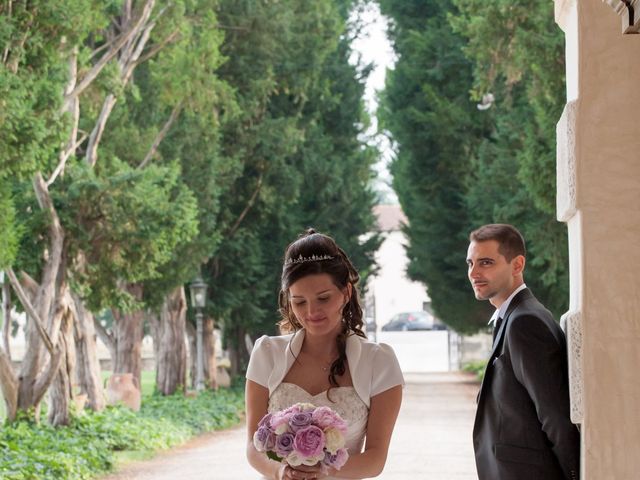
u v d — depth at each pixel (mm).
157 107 23219
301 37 28547
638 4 3746
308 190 33875
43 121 12328
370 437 4250
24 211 15953
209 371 30953
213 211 23828
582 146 4660
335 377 4281
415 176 34250
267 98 27891
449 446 17047
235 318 30656
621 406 4539
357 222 37125
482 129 32438
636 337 4566
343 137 36875
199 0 21328
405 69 34125
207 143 23781
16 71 12641
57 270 16047
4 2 12203
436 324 74562
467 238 33938
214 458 15844
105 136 21484
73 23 13336
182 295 27906
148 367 49688
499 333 5090
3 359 16047
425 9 35781
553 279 22375
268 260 32156
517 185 25484
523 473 4797
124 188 16078
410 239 39312
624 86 4660
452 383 38312
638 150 4633
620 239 4602
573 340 4605
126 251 16281
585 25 4691
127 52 19391
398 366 4336
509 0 18531
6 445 13242
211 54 21000
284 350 4352
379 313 76812
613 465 4535
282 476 3979
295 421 3852
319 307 4051
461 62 32625
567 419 4652
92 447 14703
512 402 4859
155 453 16641
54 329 16203
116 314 24812
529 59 18359
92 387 19875
